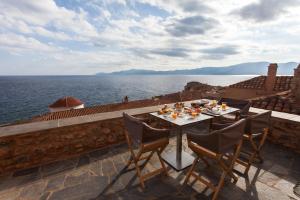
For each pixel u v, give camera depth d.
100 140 3.54
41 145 2.96
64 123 3.21
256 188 2.26
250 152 3.13
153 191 2.26
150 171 2.73
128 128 2.56
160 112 3.12
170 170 2.76
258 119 2.54
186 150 3.46
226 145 2.01
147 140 2.42
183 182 2.45
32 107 57.44
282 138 3.43
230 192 2.19
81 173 2.69
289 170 2.65
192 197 2.13
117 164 2.95
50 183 2.44
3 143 2.67
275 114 3.62
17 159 2.79
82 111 14.03
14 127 3.01
